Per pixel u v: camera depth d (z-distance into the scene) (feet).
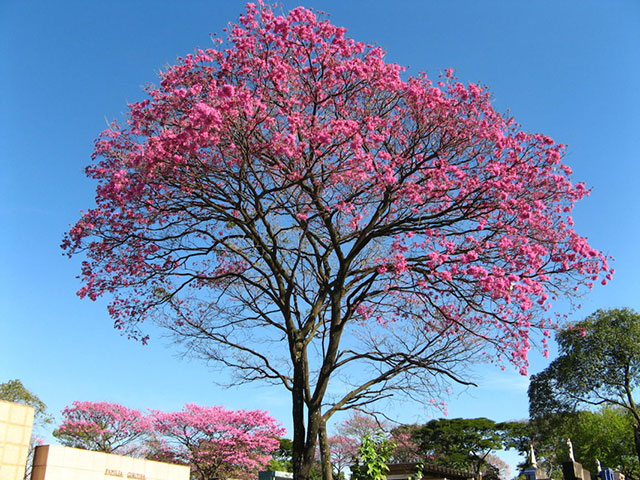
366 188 35.78
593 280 34.06
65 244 36.35
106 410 91.04
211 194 34.40
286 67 32.91
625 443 112.27
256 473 94.79
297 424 33.12
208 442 92.53
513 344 33.58
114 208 35.91
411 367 33.40
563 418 101.81
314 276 40.42
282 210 35.94
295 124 31.53
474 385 31.96
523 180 35.32
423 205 35.60
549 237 34.73
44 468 42.22
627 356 90.22
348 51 34.24
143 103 34.24
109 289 37.37
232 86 29.09
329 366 32.96
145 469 51.70
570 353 93.50
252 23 33.78
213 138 30.12
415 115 35.53
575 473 43.91
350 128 31.73
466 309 35.91
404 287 34.14
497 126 35.83
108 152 36.06
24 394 77.82
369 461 31.45
